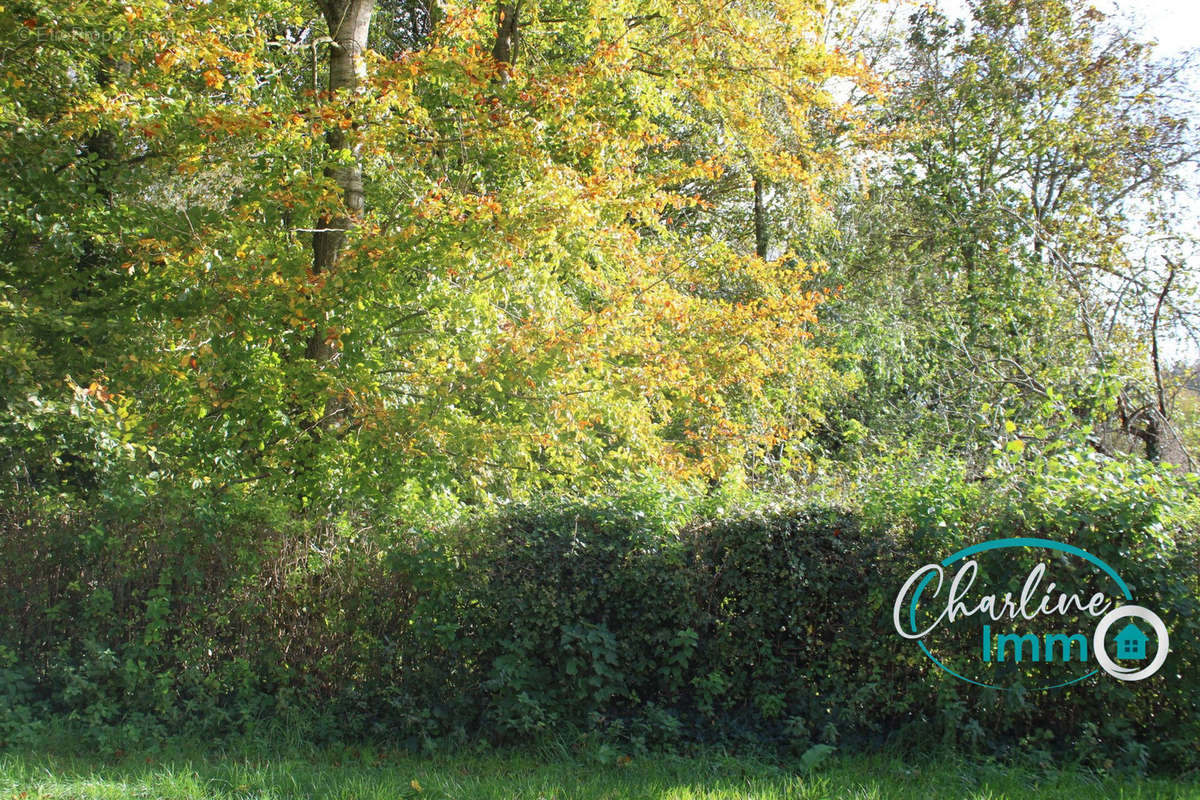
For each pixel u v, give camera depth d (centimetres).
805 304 1176
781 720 619
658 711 613
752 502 659
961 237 1400
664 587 619
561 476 918
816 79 1281
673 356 971
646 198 968
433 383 827
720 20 1170
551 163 876
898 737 599
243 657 648
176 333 798
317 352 893
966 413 1133
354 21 916
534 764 589
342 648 650
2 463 692
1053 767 566
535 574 629
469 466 792
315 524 679
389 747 623
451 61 871
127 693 638
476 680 636
